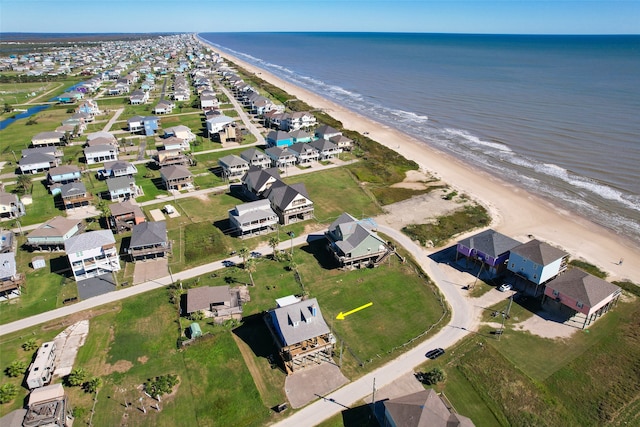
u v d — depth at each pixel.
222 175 104.81
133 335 53.41
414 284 64.19
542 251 60.66
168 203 89.44
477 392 45.62
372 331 54.53
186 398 44.75
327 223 81.88
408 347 51.81
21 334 53.50
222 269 66.94
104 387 45.91
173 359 49.81
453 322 56.25
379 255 69.06
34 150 112.38
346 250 66.00
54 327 54.62
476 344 52.25
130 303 59.03
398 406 40.06
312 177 103.69
